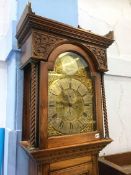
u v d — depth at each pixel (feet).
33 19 2.47
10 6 3.62
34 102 2.52
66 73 2.89
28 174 3.05
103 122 3.26
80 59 3.06
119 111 4.87
